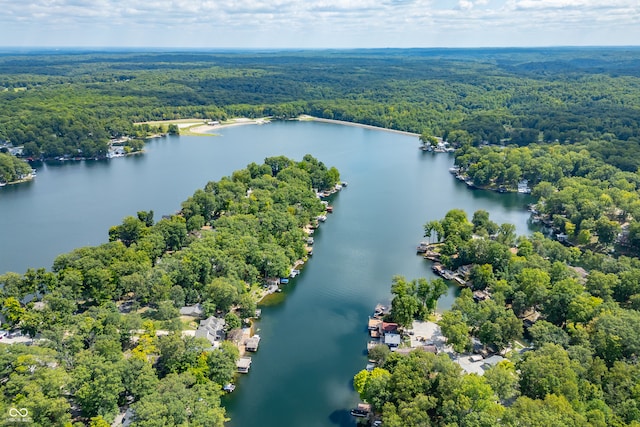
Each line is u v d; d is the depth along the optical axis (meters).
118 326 168.50
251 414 151.50
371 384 142.88
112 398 136.62
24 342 175.50
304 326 199.00
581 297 183.75
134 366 146.00
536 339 167.12
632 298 190.88
